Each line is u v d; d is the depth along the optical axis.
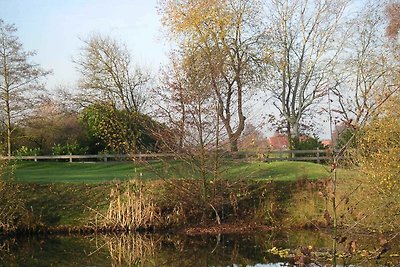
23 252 19.16
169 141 23.17
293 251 18.23
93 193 23.98
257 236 21.42
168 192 23.39
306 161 30.52
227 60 34.06
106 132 34.06
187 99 22.81
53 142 40.28
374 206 16.25
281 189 24.33
